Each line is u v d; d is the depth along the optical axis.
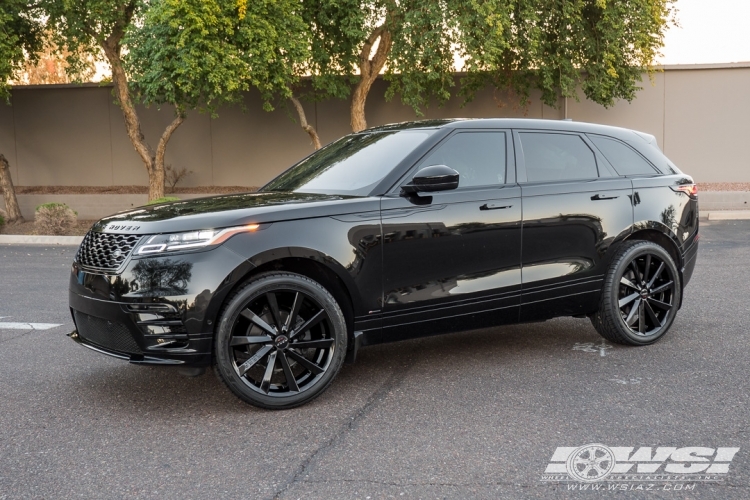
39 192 19.53
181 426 3.79
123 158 20.08
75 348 5.53
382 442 3.50
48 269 10.01
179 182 20.08
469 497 2.88
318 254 4.04
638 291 5.26
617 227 5.15
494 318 4.73
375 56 16.64
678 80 18.39
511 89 17.94
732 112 18.30
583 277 5.03
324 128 19.48
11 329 6.21
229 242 3.84
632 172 5.42
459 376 4.60
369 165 4.70
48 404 4.19
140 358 3.88
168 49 12.79
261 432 3.68
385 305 4.30
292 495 2.93
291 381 4.03
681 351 5.09
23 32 16.28
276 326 3.99
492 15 13.41
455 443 3.46
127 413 4.02
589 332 5.80
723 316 6.16
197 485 3.05
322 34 15.96
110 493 2.98
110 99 19.94
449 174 4.18
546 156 5.04
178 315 3.76
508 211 4.69
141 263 3.79
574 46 15.95
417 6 14.19
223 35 13.29
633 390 4.23
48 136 20.39
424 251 4.40
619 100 18.59
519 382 4.44
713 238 11.70
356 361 5.04
